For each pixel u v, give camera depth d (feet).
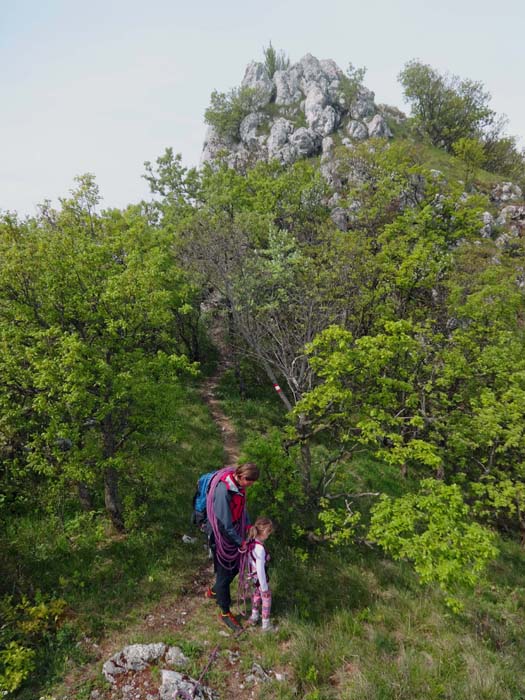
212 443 52.75
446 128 195.83
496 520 54.03
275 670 21.01
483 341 58.65
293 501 36.65
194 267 62.23
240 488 22.33
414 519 28.25
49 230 35.58
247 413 63.98
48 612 22.43
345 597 28.78
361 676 21.04
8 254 28.89
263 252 61.26
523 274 75.05
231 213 85.30
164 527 33.81
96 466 29.84
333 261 58.95
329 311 49.90
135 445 34.04
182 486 41.37
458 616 29.71
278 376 75.66
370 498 46.32
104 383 28.76
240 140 214.48
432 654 24.70
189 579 28.02
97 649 21.30
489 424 46.24
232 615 24.00
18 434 31.40
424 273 60.85
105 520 30.42
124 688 18.89
